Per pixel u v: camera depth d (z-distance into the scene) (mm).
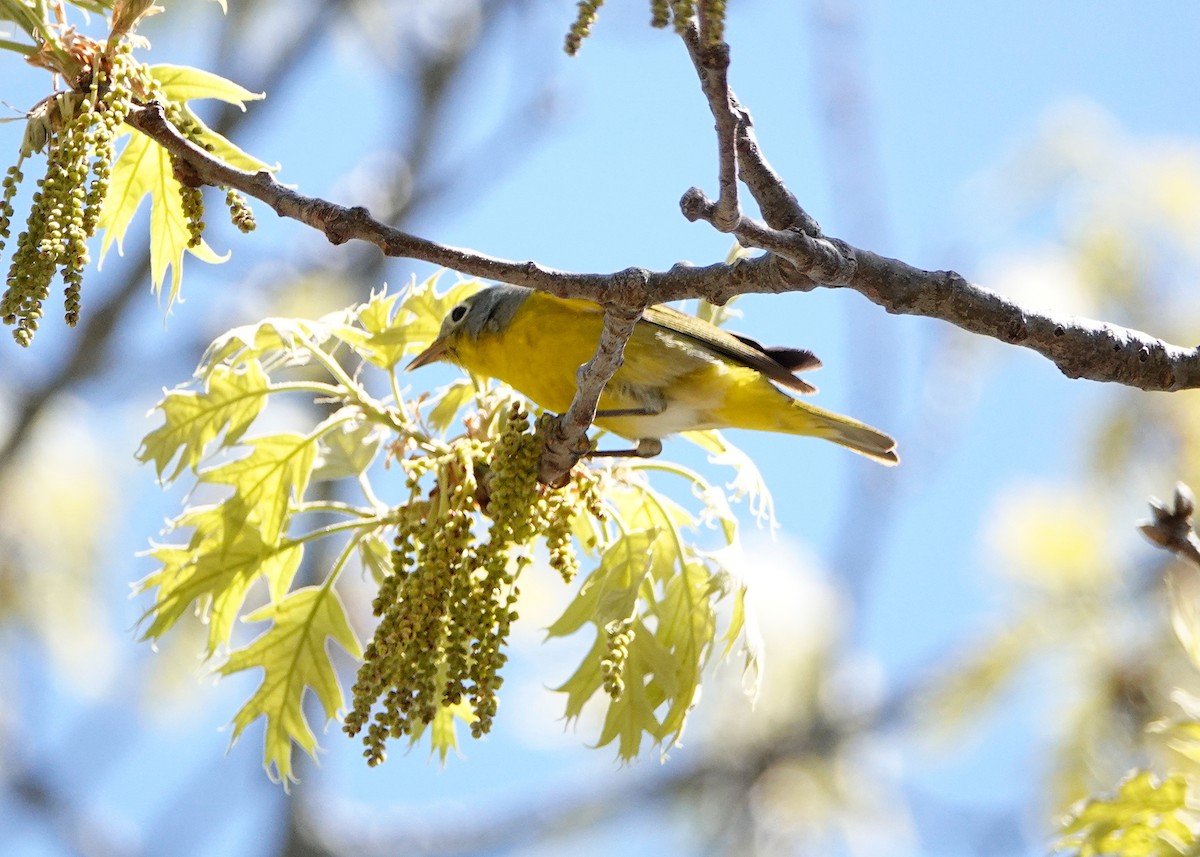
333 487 15688
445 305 8562
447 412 8391
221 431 7891
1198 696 11461
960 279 6645
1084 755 11508
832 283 6281
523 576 13070
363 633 14414
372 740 6516
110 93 6359
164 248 7789
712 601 7652
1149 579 12250
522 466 7027
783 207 6504
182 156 6531
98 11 6820
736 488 8133
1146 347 7023
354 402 7938
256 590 14875
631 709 7648
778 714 14469
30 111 6387
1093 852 7551
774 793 14266
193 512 7816
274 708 7906
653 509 8164
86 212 6145
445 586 6785
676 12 4996
